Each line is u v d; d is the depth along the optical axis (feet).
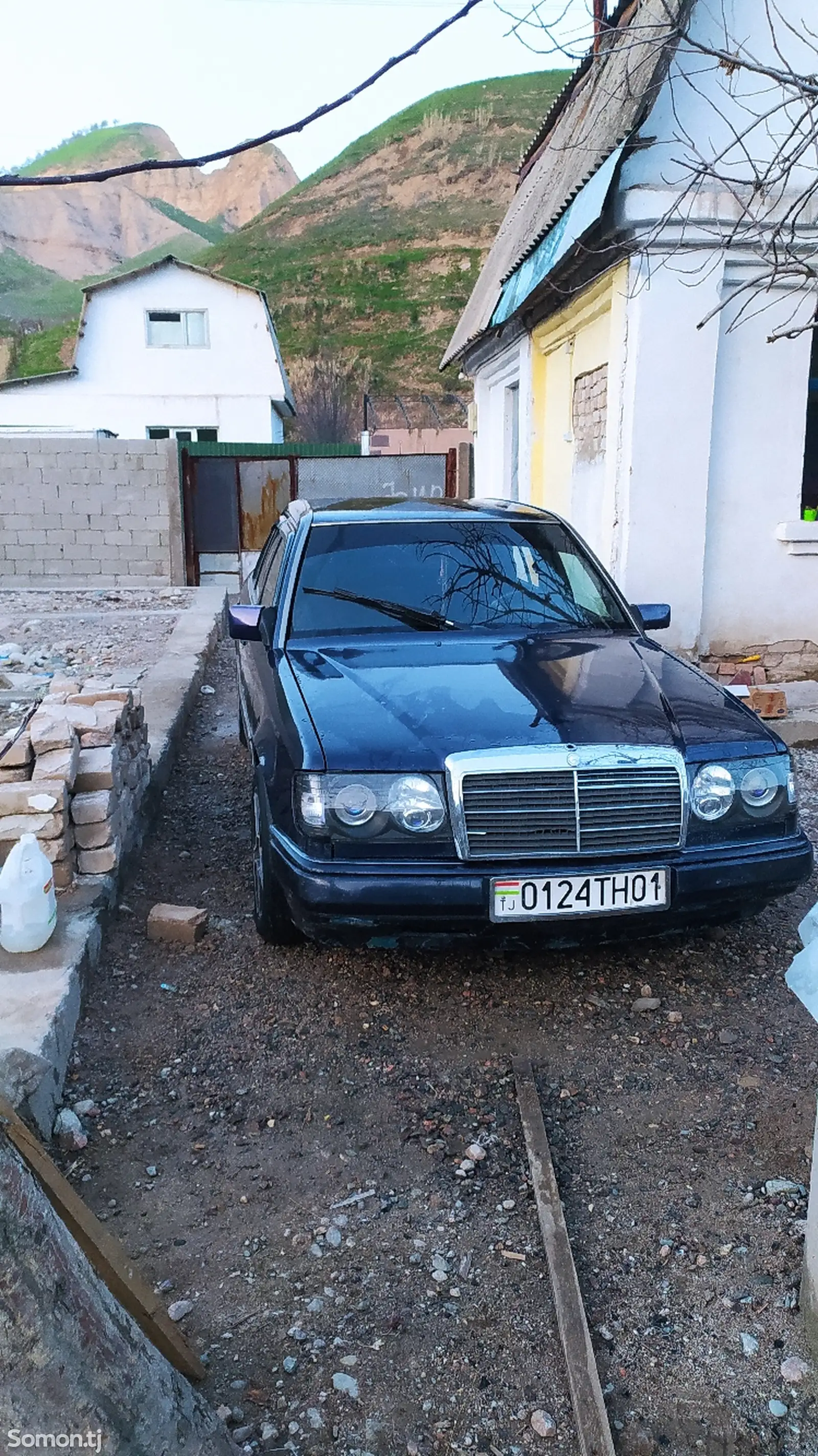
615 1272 7.52
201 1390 6.52
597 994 11.36
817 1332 6.86
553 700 11.18
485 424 40.27
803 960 6.70
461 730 10.40
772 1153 8.75
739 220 15.40
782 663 24.79
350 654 12.85
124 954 12.05
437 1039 10.51
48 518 46.16
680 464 22.95
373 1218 8.06
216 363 102.83
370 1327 7.07
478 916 9.83
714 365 22.52
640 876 10.02
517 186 41.78
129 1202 8.21
